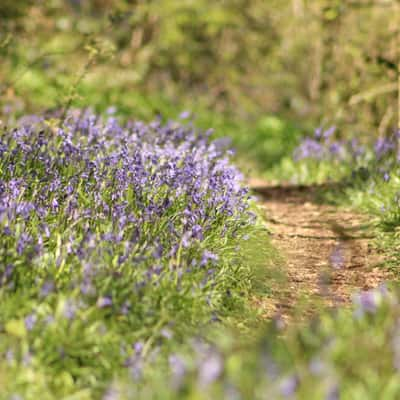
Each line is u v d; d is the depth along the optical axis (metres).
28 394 6.41
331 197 17.20
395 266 11.27
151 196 10.76
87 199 10.07
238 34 32.47
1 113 21.06
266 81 31.67
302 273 11.02
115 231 9.12
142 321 7.68
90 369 6.95
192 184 11.43
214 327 8.11
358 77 24.59
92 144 13.71
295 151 21.78
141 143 14.78
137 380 6.52
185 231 9.70
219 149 16.80
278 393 5.50
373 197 15.41
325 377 5.74
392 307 7.32
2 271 7.73
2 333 7.03
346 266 11.46
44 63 25.27
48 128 14.10
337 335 6.86
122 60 29.61
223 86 32.19
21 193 9.25
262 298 9.70
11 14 25.44
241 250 11.02
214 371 5.44
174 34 30.89
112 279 7.91
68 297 7.47
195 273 8.84
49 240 8.95
